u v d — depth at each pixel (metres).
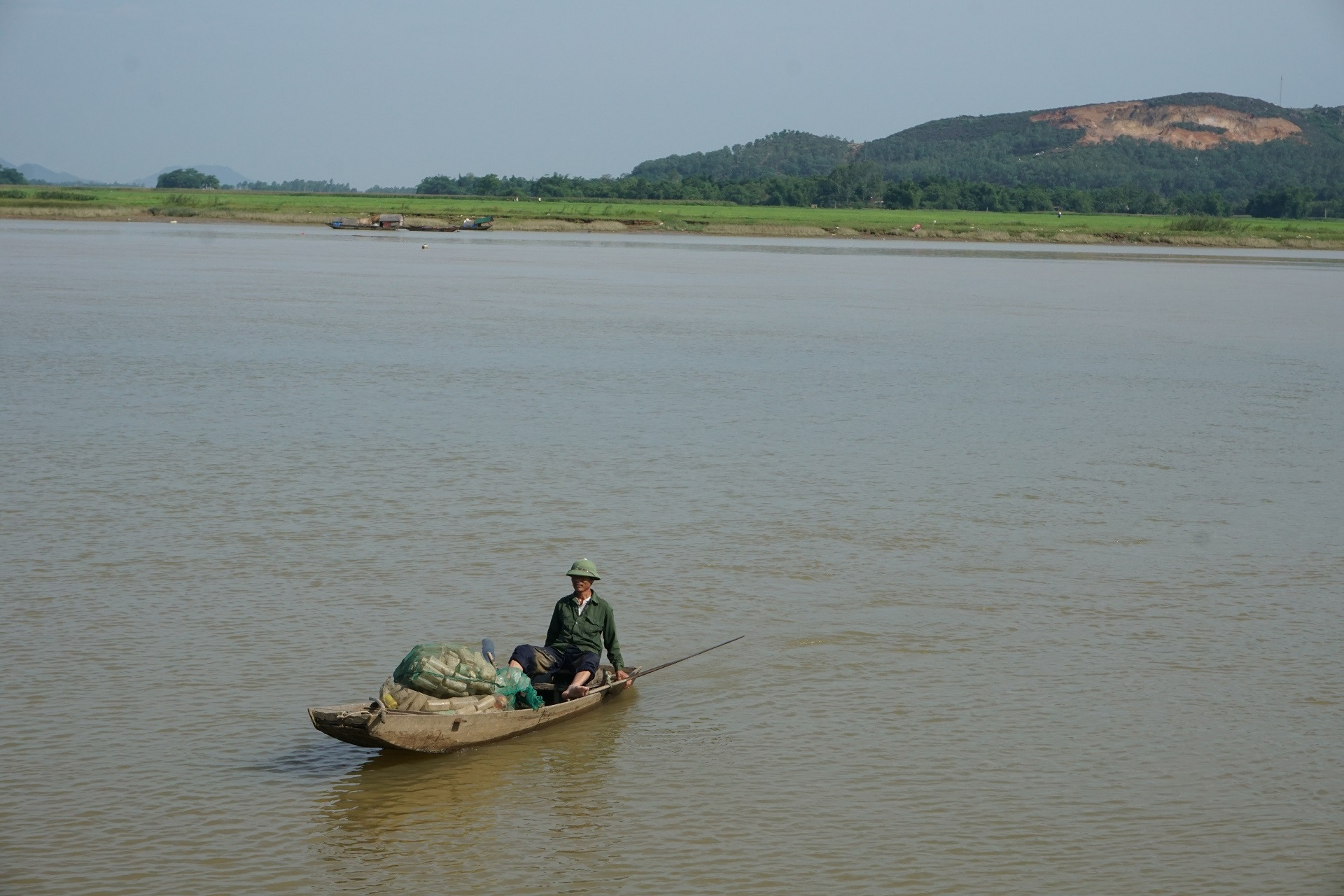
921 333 59.53
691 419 33.91
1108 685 15.98
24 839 11.86
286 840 11.99
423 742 13.57
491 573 19.83
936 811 12.70
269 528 22.03
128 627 17.06
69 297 64.31
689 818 12.54
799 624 18.03
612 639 15.71
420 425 31.98
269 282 78.75
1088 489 26.61
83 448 28.11
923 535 22.69
